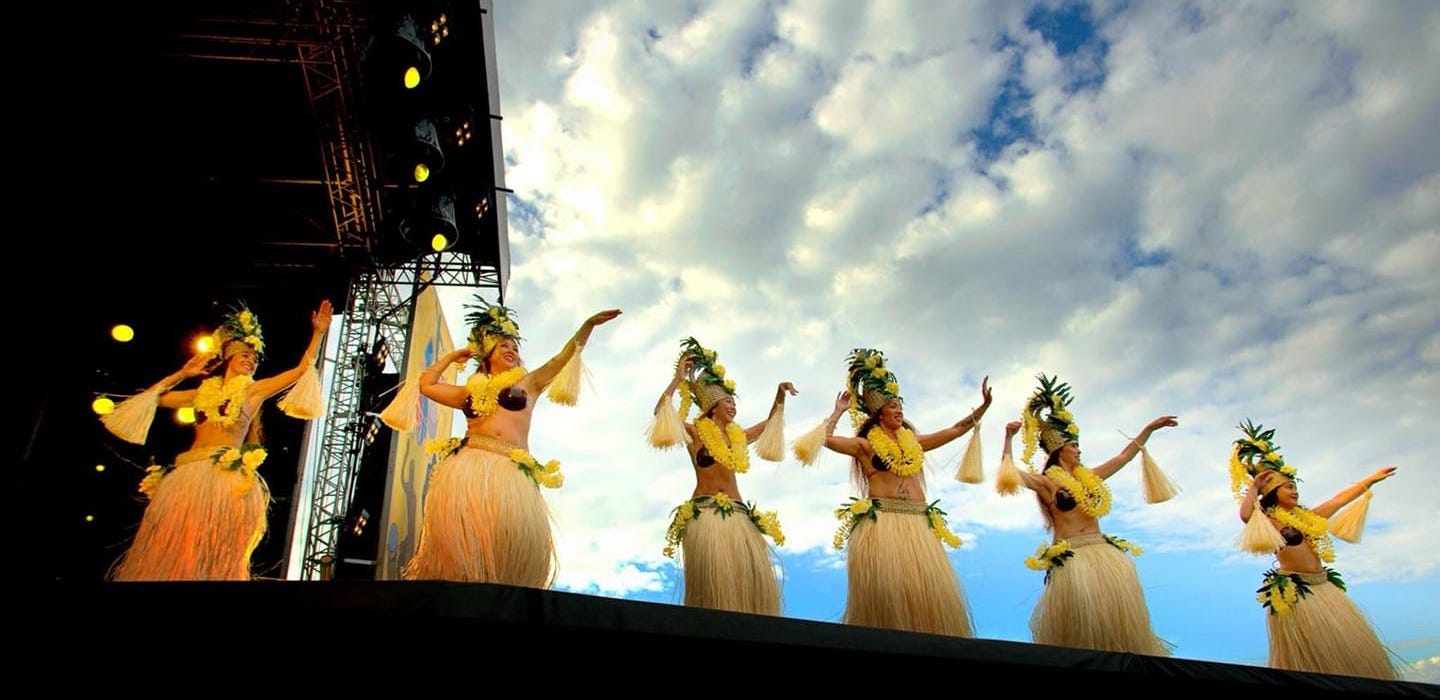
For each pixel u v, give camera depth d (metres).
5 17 7.69
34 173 8.52
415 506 9.89
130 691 3.54
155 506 4.77
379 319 10.93
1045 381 6.53
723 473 5.42
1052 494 5.96
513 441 4.66
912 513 5.24
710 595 4.74
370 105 9.68
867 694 4.30
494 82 10.25
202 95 9.67
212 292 10.16
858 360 6.04
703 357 5.80
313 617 3.28
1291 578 6.01
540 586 4.31
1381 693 4.48
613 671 3.96
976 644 3.95
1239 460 6.70
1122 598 5.44
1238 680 4.29
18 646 3.31
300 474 9.52
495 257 11.33
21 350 8.54
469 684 3.78
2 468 8.16
